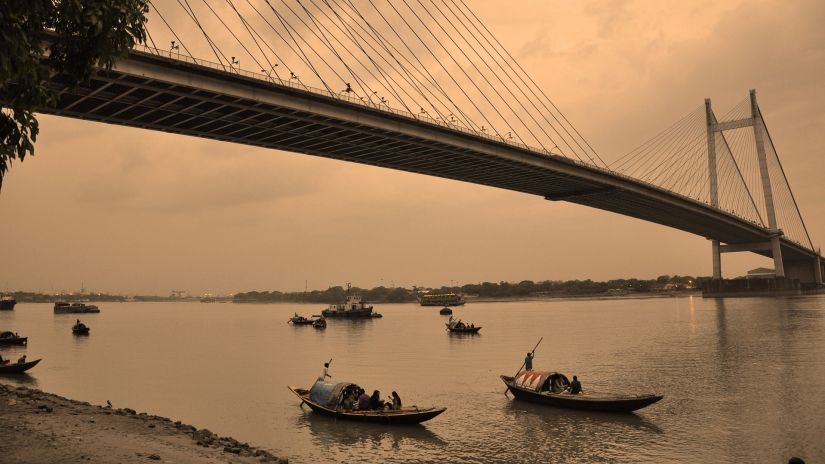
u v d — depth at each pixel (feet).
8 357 199.93
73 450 52.95
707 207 469.57
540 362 168.86
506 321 409.49
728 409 101.14
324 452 80.79
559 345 220.02
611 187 352.90
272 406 111.75
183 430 73.10
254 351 221.87
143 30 48.06
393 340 265.34
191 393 126.82
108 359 194.49
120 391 129.90
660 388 121.49
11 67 39.68
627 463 74.79
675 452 78.69
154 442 62.03
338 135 216.95
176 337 299.79
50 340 277.03
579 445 82.58
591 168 324.80
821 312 362.94
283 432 91.35
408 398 117.60
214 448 63.87
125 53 47.16
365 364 174.60
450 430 91.40
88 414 74.74
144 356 205.16
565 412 102.32
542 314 529.04
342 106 195.83
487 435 88.28
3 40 37.83
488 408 106.63
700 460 75.25
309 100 187.21
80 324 312.71
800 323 279.69
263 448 82.74
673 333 255.50
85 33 45.06
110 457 51.83
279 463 61.05
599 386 125.90
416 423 95.14
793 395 111.04
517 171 297.33
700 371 142.31
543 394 107.86
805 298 602.03
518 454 79.25
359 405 100.37
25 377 150.51
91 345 249.75
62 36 45.52
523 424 94.38
